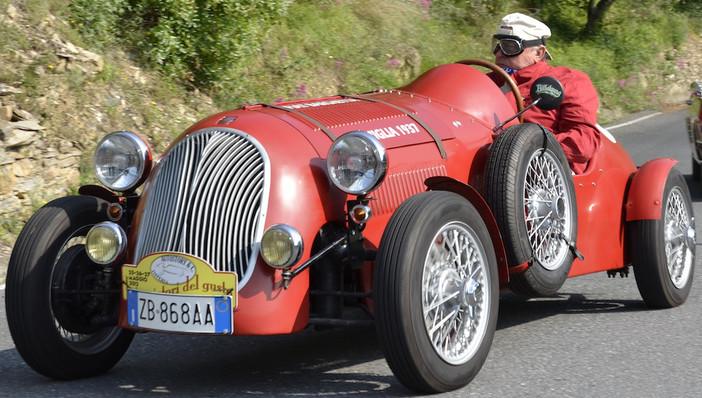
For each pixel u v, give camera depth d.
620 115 32.38
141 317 6.77
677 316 9.41
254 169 6.84
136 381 7.46
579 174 9.16
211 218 6.72
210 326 6.55
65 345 7.29
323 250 6.77
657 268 9.44
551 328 9.02
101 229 6.92
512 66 9.78
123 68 17.56
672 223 9.80
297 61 22.50
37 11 16.80
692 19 41.00
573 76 9.46
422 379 6.59
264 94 20.53
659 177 9.52
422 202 6.70
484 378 7.32
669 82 36.16
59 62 16.14
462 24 30.16
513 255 7.72
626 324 9.12
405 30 27.02
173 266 6.64
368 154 6.57
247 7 18.80
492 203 7.71
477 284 7.06
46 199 14.38
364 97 8.64
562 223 8.43
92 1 17.88
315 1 25.47
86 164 15.19
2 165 13.85
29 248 7.14
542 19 36.56
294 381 7.35
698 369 7.52
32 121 14.54
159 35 18.00
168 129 17.06
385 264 6.45
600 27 37.19
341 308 7.05
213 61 18.94
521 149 7.83
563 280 8.32
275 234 6.49
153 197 7.04
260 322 6.56
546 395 6.88
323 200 6.95
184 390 7.18
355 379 7.35
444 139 8.05
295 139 7.11
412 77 25.73
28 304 7.06
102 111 16.20
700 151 19.00
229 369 7.80
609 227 9.37
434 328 6.73
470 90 8.78
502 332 8.93
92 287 7.41
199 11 18.42
